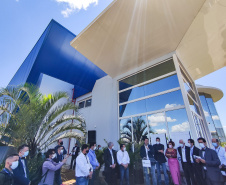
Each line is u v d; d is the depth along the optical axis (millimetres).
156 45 5867
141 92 6766
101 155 5293
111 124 7402
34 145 4328
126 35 5410
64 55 9461
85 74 10227
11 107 4410
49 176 2688
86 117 9461
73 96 11734
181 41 5590
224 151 3838
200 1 4121
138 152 4949
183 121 4809
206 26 4969
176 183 3646
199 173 3516
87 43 5793
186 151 3924
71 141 10094
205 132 6566
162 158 4113
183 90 5102
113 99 7902
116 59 6809
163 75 6141
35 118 4570
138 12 4516
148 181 3855
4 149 4156
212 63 7094
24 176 2072
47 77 10445
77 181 2771
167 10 4445
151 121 5777
